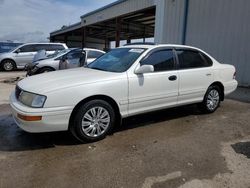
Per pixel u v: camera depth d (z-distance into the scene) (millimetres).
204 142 4344
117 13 21266
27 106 3873
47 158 3705
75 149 4000
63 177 3221
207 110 5895
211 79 5781
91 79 4207
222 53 10742
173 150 4012
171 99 5102
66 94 3902
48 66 10938
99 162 3602
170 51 5195
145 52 4852
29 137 4457
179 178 3236
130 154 3852
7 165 3498
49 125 3842
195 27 11938
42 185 3055
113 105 4465
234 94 8391
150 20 24297
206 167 3506
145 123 5258
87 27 31219
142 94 4660
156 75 4809
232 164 3592
